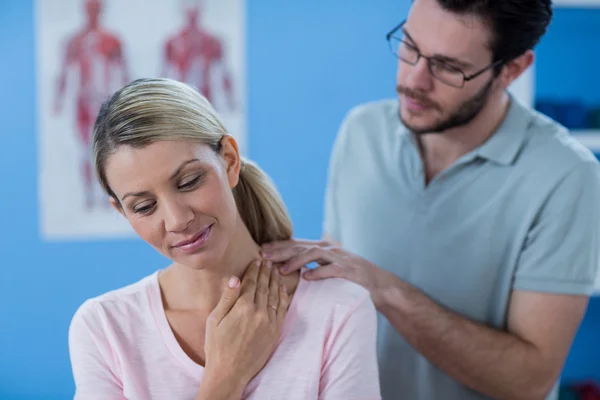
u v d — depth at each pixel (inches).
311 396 41.4
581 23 107.0
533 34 53.1
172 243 38.6
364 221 61.9
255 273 43.9
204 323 42.9
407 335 54.7
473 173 56.6
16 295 114.7
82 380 41.7
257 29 112.2
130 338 42.3
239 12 111.2
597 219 53.6
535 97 108.3
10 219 113.3
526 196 54.4
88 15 109.7
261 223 47.6
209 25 111.1
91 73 111.0
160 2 110.2
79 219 114.2
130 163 36.9
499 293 56.2
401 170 59.9
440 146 57.8
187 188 37.8
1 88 110.9
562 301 53.0
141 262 116.3
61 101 111.6
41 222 113.7
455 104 52.6
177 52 111.1
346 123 66.1
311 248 47.3
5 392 116.0
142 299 43.3
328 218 67.2
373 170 61.7
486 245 55.8
